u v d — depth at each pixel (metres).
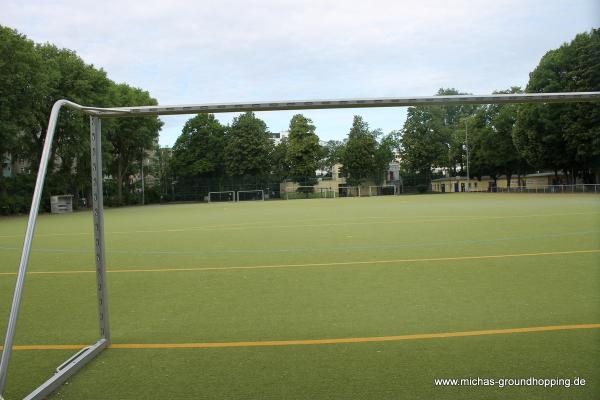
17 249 12.20
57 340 4.63
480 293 6.04
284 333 4.64
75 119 36.62
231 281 7.31
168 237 14.29
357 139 73.44
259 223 19.09
